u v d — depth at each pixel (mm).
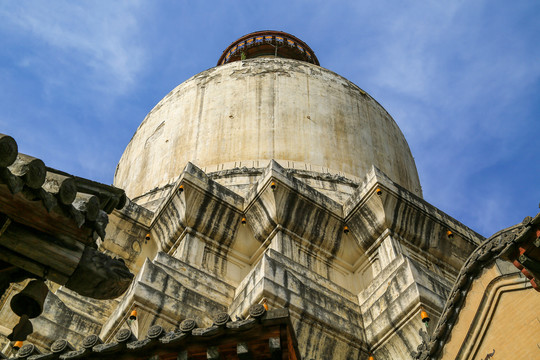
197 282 19562
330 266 22453
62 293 19922
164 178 28531
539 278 11188
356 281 22375
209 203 22734
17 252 8281
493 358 12938
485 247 13492
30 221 8125
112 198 9023
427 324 16391
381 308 19031
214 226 22578
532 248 11055
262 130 29078
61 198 8031
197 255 21719
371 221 22641
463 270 13852
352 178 28172
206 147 28797
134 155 32219
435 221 23281
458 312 13766
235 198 23469
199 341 8875
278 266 18828
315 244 22594
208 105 31078
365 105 33375
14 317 17844
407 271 18953
